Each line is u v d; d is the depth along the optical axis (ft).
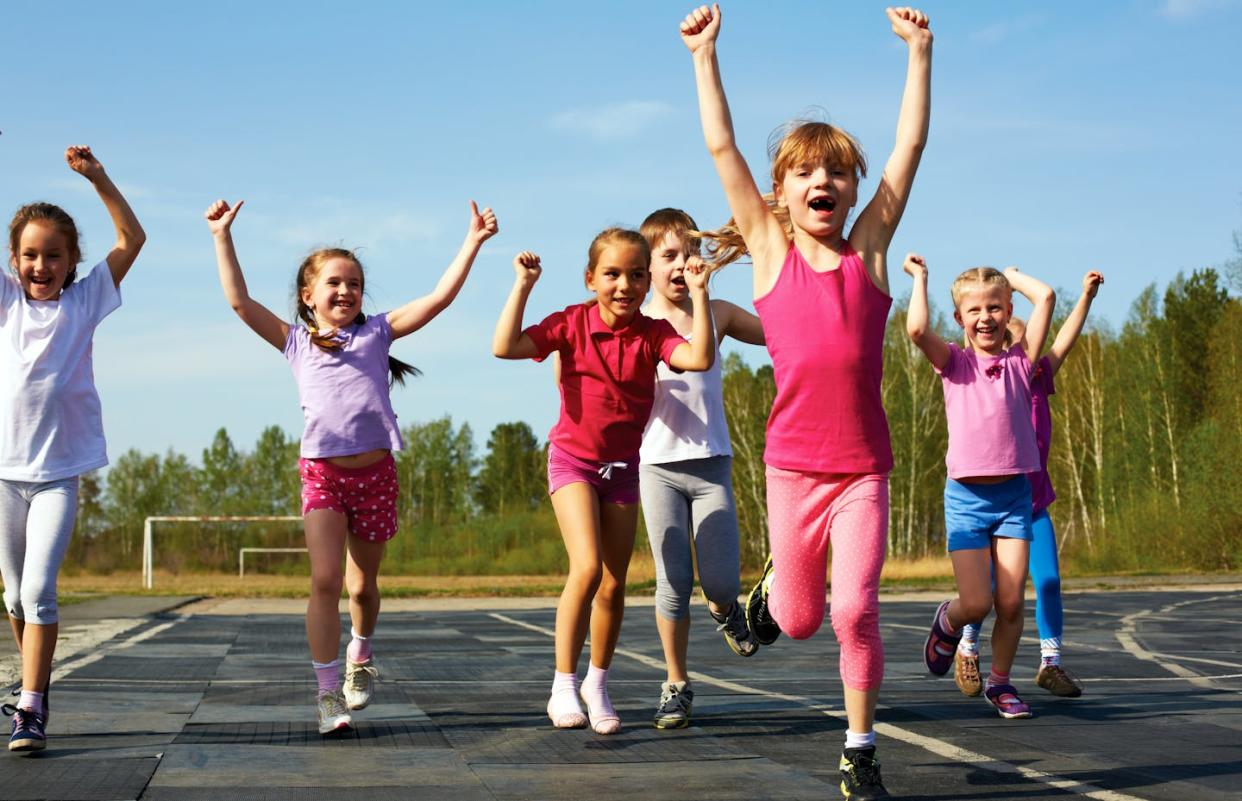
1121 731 14.57
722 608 15.72
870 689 10.78
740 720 15.34
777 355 11.53
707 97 12.04
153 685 18.76
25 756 12.21
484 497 268.21
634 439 14.62
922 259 16.42
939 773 11.84
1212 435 102.32
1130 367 146.92
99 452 13.93
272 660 23.39
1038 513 18.42
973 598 16.05
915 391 140.97
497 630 34.17
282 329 15.16
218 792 10.56
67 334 13.79
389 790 10.75
